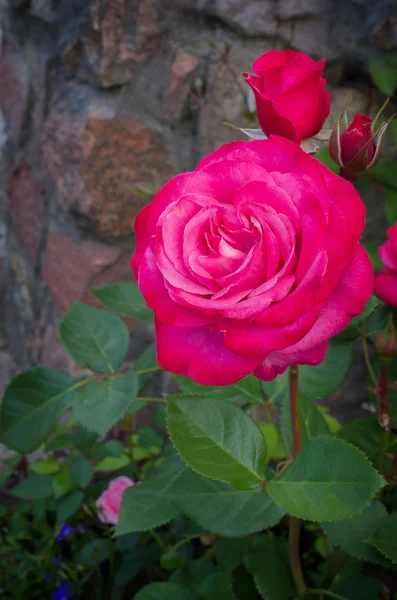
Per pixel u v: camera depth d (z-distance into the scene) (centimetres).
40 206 97
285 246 40
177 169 82
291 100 46
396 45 70
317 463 46
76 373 96
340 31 72
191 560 70
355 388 90
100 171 81
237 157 42
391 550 48
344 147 47
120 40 76
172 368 42
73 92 83
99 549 75
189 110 79
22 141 98
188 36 76
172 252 41
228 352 42
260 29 74
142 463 90
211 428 46
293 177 40
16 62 97
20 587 76
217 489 53
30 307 108
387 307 61
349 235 40
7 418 60
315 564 73
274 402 59
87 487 81
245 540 62
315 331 42
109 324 63
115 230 86
